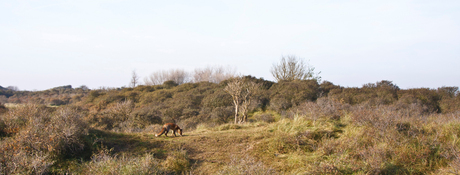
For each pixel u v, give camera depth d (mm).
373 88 20797
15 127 6016
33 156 4523
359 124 6367
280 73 27531
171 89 29859
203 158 5512
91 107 24250
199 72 48469
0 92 49219
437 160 4332
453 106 15312
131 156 5262
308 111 8328
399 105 14844
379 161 4219
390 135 5215
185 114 17312
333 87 22203
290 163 4980
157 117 16469
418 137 5055
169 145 6172
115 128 12242
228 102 18922
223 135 7195
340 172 4203
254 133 7230
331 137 6043
